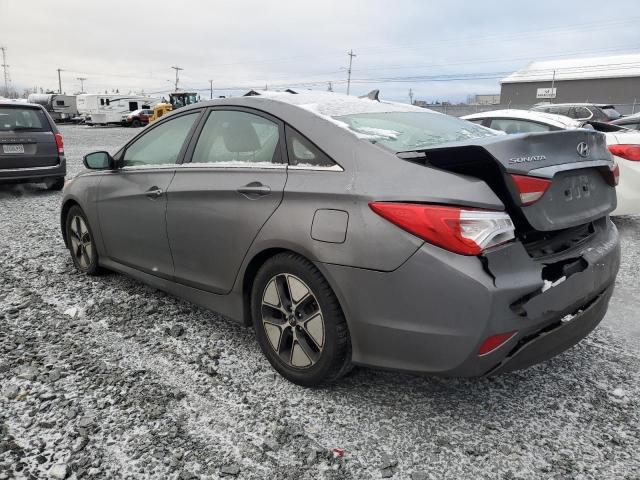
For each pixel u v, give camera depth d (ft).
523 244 7.56
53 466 6.84
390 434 7.68
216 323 11.36
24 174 27.63
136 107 144.46
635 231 20.54
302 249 8.05
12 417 7.86
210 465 6.96
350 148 8.14
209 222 9.68
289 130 8.99
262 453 7.22
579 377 9.30
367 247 7.32
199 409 8.18
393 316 7.27
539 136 7.48
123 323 11.28
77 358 9.71
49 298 12.68
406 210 7.06
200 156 10.53
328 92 11.27
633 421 8.06
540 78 217.15
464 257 6.79
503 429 7.84
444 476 6.86
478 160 7.14
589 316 8.16
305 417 8.03
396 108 10.66
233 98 10.43
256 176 9.09
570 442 7.55
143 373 9.21
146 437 7.48
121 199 12.00
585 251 8.06
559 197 7.57
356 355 7.85
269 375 9.21
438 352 7.06
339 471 6.91
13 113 27.55
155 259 11.36
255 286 9.12
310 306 8.39
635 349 10.41
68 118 164.76
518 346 7.25
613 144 19.19
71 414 7.95
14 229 20.07
